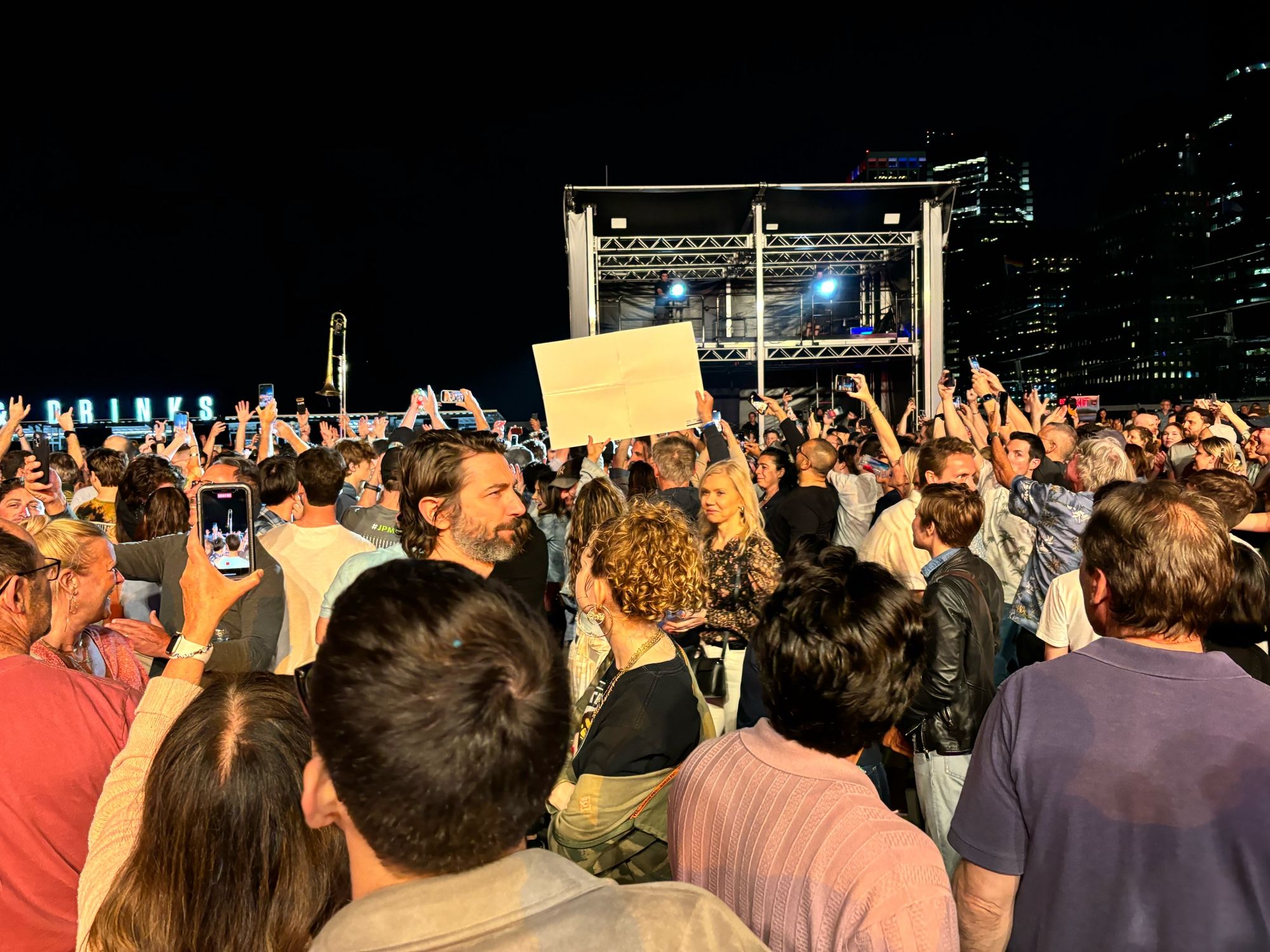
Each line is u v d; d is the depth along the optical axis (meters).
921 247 15.37
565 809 2.21
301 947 1.16
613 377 5.14
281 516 3.88
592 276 14.84
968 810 1.60
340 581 2.86
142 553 3.13
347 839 0.85
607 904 0.81
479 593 0.87
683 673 2.33
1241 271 133.75
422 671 0.77
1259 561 2.44
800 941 1.26
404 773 0.75
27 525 3.24
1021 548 4.42
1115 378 171.88
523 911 0.77
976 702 2.78
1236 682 1.46
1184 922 1.37
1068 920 1.45
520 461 6.18
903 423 10.47
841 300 18.52
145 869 1.16
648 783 2.17
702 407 5.14
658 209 14.95
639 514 2.42
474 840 0.77
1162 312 160.50
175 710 1.42
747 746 1.52
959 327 198.75
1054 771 1.48
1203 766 1.40
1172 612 1.52
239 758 1.16
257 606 2.96
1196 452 5.75
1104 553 1.60
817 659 1.39
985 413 6.63
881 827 1.28
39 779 1.62
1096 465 3.94
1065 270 194.88
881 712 1.40
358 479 5.56
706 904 0.86
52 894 1.63
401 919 0.75
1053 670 1.56
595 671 3.01
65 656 2.27
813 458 5.84
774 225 15.59
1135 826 1.41
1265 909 1.36
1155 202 163.38
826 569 1.51
